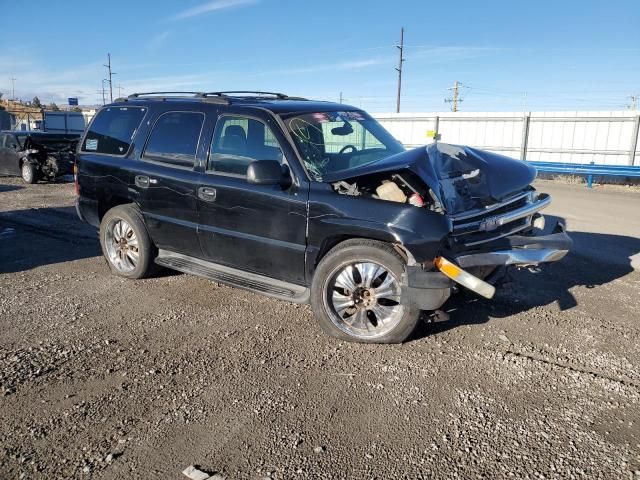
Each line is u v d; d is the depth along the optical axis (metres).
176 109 5.21
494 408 3.16
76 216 9.53
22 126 50.88
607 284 5.55
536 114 18.59
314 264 4.20
